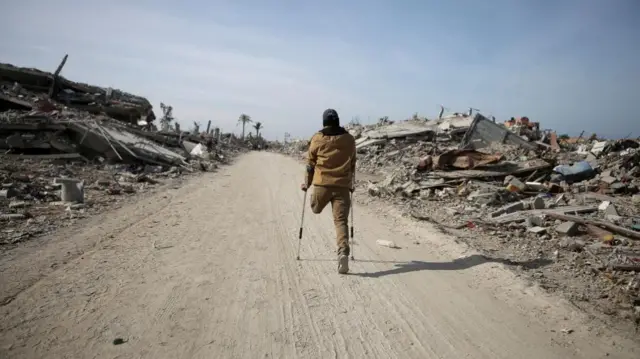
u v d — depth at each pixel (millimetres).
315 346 3062
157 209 8164
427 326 3443
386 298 4004
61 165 13102
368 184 13438
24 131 13898
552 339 3260
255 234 6418
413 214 8258
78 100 28844
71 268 4449
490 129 17828
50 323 3186
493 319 3594
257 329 3283
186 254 5160
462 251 5613
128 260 4809
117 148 15391
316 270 4773
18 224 6258
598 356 3018
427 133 25234
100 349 2857
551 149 18438
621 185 11141
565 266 5152
